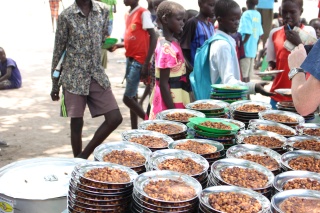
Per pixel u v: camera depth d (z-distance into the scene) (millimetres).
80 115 4227
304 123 2939
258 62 10344
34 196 2037
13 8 18969
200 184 1854
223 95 3441
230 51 3654
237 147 2355
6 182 2174
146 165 2084
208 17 5117
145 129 2697
